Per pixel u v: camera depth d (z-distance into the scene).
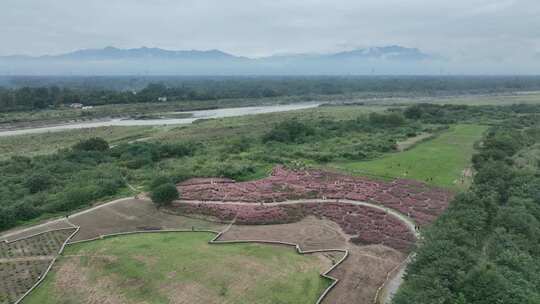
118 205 63.28
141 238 50.19
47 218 58.19
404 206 61.72
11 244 49.34
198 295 36.81
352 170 83.94
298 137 118.94
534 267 34.19
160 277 39.59
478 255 35.53
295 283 39.47
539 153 88.25
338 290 38.75
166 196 60.69
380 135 121.75
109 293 37.59
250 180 77.56
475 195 49.22
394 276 41.53
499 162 69.50
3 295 38.12
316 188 70.75
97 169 81.75
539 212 46.16
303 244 48.72
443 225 41.97
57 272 42.19
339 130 129.88
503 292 28.77
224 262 42.81
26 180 72.75
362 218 57.00
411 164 88.06
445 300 28.89
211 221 56.47
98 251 46.12
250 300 36.28
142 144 104.19
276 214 57.84
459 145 108.44
